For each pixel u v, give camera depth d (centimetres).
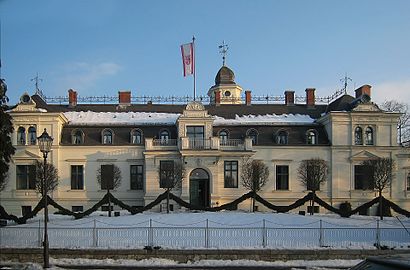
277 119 6253
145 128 5997
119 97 6650
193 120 5728
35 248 2714
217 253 2702
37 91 6388
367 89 6419
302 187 5850
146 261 2645
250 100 6781
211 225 3703
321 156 5919
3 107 3259
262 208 5644
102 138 5891
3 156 3247
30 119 5728
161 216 4197
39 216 4784
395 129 5944
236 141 5744
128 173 5803
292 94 6788
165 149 5634
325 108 6594
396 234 3102
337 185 5847
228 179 5653
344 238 3075
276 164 5894
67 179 5759
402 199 5838
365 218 4528
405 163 5900
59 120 5791
